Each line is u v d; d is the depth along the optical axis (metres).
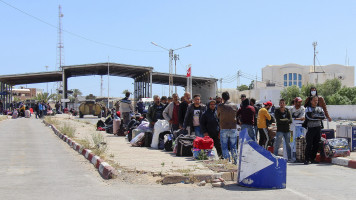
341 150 10.84
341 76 77.81
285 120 11.04
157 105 14.20
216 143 10.65
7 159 11.05
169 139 12.23
